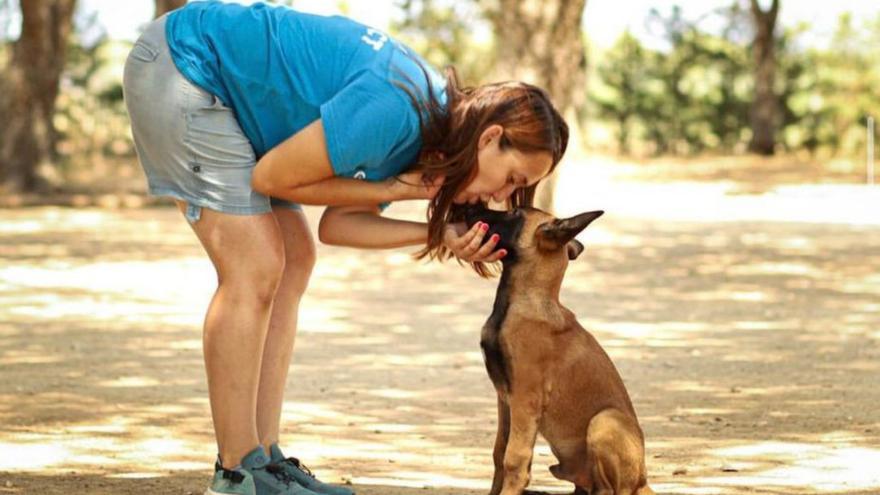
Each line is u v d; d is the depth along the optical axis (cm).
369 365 901
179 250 1672
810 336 1017
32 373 865
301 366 896
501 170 499
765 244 1733
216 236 505
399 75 491
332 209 534
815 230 1916
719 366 887
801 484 568
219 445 515
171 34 508
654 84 4241
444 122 498
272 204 545
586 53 4172
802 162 3697
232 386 508
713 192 2702
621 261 1557
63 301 1225
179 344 988
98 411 742
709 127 4238
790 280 1377
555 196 1744
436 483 578
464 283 1388
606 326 1073
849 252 1630
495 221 520
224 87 504
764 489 560
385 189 504
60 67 2611
